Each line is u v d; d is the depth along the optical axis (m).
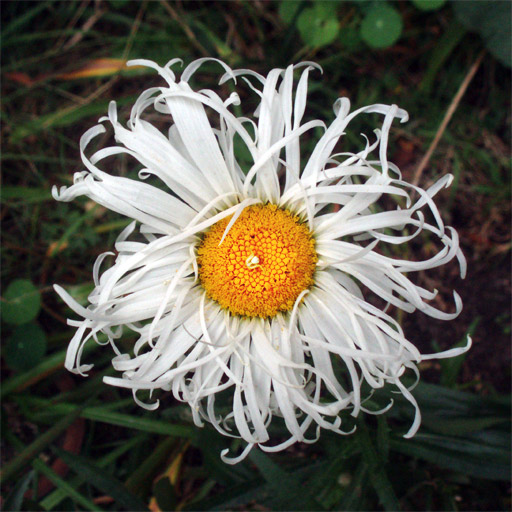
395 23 0.22
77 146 0.25
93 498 0.22
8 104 0.25
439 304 0.23
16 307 0.21
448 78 0.24
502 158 0.24
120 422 0.20
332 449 0.19
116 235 0.23
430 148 0.23
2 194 0.23
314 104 0.24
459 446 0.19
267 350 0.15
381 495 0.17
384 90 0.25
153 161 0.14
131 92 0.25
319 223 0.15
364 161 0.14
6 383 0.21
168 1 0.25
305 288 0.15
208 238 0.15
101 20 0.26
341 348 0.14
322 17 0.22
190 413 0.19
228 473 0.20
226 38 0.25
